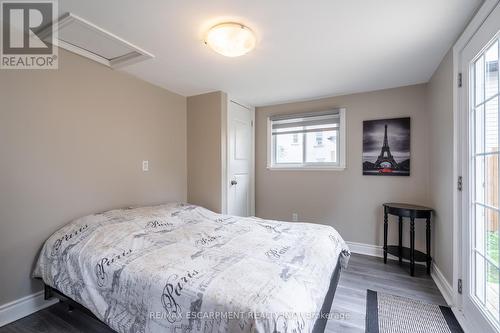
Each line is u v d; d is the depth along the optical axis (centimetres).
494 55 135
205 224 213
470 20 155
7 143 164
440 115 221
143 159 263
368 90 297
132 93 250
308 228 200
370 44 187
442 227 219
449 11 147
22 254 173
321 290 122
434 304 193
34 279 181
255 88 291
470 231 165
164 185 289
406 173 279
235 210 331
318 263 138
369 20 156
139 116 258
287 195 353
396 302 196
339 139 318
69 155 198
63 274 160
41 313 180
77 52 197
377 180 296
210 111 307
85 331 163
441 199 221
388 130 288
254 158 375
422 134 272
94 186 215
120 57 215
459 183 180
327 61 218
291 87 288
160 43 187
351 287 221
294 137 353
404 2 139
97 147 218
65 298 167
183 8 145
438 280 226
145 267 130
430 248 247
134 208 232
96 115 217
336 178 319
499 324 132
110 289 135
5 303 167
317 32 170
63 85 193
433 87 244
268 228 200
